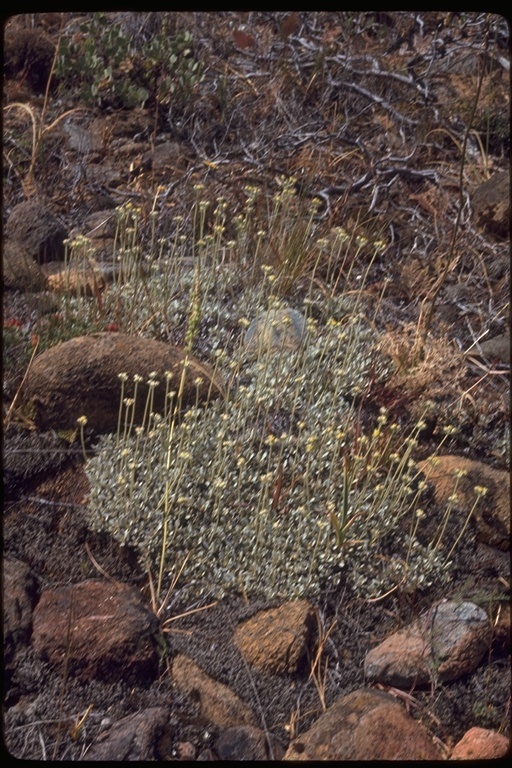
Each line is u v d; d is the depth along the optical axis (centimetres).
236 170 270
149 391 200
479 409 217
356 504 190
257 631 178
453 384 219
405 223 264
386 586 186
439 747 170
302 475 196
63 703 169
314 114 299
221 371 212
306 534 187
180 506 189
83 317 219
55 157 276
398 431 210
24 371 207
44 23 331
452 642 178
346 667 178
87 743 166
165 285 228
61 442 199
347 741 166
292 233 242
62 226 245
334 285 240
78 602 177
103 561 185
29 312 222
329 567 186
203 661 175
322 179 271
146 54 307
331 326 215
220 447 193
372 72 307
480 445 213
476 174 279
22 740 165
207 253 245
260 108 298
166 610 180
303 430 204
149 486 191
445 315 240
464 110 297
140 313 222
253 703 173
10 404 203
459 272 252
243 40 306
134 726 166
